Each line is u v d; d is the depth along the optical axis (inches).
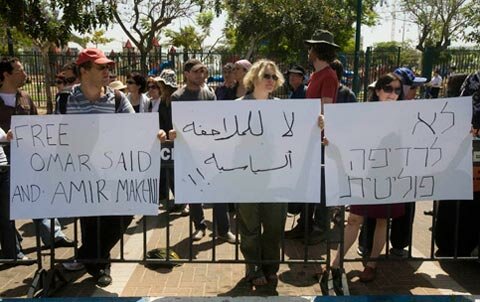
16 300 130.0
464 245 163.8
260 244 146.7
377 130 133.1
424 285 152.7
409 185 135.7
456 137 134.3
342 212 139.1
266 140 132.6
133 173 135.3
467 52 555.2
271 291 148.0
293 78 225.6
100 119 133.3
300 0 904.3
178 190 133.8
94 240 149.2
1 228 163.8
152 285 153.0
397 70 181.3
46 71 542.6
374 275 155.7
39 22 362.3
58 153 134.1
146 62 563.2
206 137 132.4
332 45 169.3
